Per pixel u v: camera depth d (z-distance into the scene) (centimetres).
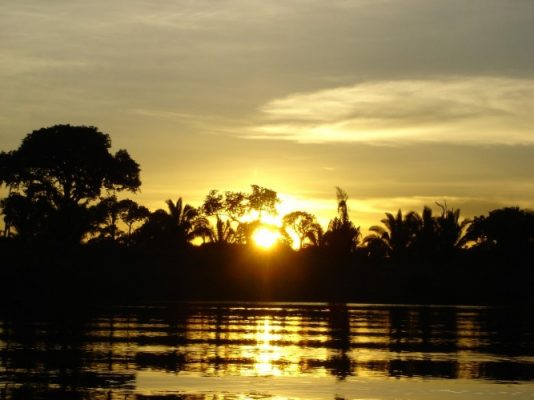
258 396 2003
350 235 8031
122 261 7275
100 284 6850
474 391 2125
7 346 2905
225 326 3900
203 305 6019
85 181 8381
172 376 2269
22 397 1933
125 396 1969
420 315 5156
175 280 7162
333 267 7656
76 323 3956
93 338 3222
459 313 5484
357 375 2358
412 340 3394
